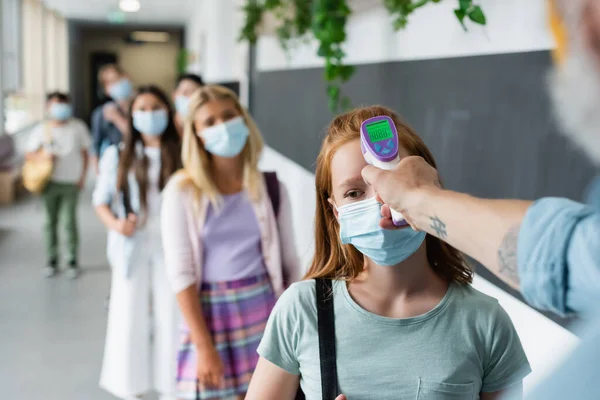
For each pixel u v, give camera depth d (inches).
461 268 47.7
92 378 148.9
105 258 262.4
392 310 45.1
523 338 66.9
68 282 226.2
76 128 229.5
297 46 172.2
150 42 899.4
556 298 24.8
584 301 23.9
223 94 88.1
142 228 105.2
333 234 48.8
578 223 24.4
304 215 160.2
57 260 235.3
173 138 111.3
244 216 87.8
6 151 394.3
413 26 95.9
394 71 103.6
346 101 121.0
